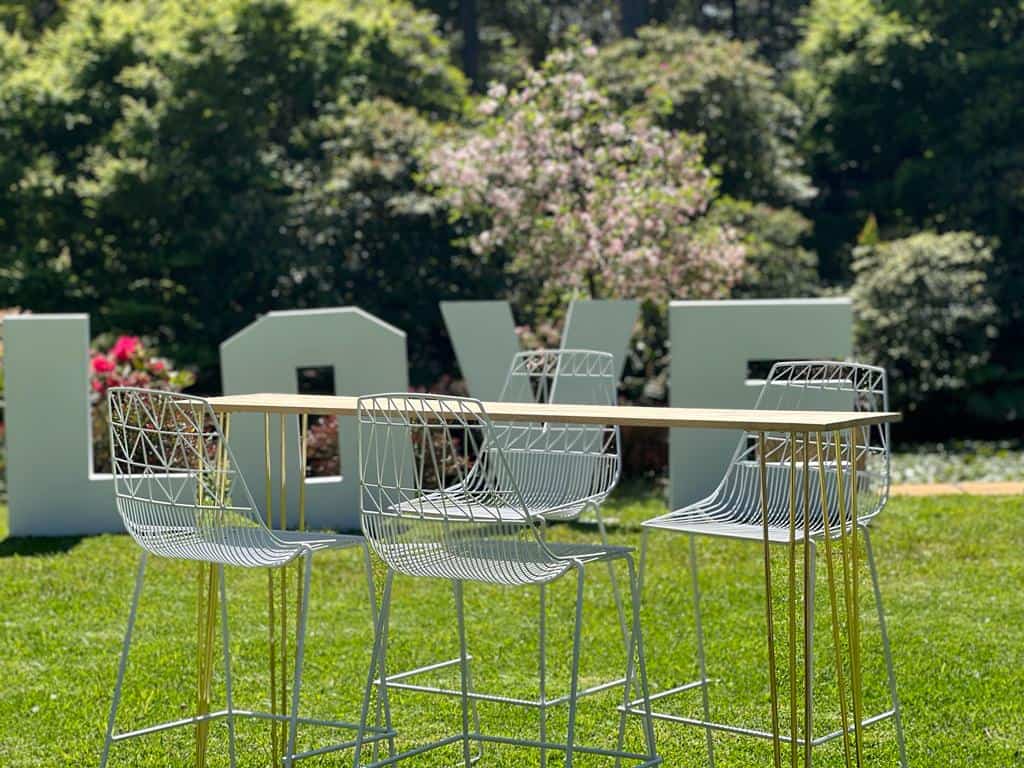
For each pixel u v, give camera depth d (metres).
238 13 19.34
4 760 5.10
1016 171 21.89
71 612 7.38
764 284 18.27
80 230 19.39
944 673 6.00
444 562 4.04
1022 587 7.59
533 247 15.59
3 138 19.48
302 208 18.34
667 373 16.39
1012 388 18.80
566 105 15.79
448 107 21.27
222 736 5.36
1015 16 22.42
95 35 19.91
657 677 6.05
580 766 4.95
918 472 14.38
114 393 4.54
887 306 17.75
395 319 18.05
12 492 9.66
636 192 15.25
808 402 5.15
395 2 23.52
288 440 9.70
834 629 4.12
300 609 4.93
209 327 18.73
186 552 4.34
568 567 3.95
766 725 5.36
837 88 23.16
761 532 4.34
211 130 18.89
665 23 29.17
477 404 3.89
